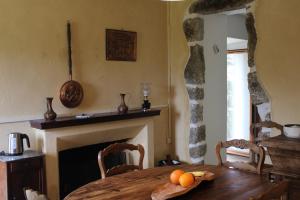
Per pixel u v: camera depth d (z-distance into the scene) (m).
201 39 4.02
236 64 5.58
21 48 3.01
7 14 2.91
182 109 4.23
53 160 3.00
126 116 3.55
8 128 2.94
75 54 3.40
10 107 2.95
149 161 3.89
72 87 3.33
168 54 4.34
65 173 3.39
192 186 1.79
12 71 2.96
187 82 4.12
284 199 1.48
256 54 3.42
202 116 4.11
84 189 1.91
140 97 4.04
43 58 3.15
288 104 3.23
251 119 5.38
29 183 2.72
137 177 2.13
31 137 3.07
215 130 4.39
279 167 2.71
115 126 3.53
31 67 3.08
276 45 3.28
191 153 4.13
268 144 2.67
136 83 3.99
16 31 2.97
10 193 2.59
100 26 3.60
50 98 3.05
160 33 4.25
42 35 3.14
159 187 1.86
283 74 3.25
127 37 3.85
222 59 4.45
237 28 5.01
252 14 3.41
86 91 3.51
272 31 3.30
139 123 3.77
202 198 1.71
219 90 4.43
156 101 4.23
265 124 3.21
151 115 3.82
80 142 3.32
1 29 2.88
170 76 4.34
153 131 3.96
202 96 4.09
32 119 3.08
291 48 3.18
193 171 2.22
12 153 2.76
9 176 2.58
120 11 3.79
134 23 3.93
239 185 1.92
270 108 3.36
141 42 4.02
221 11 3.76
